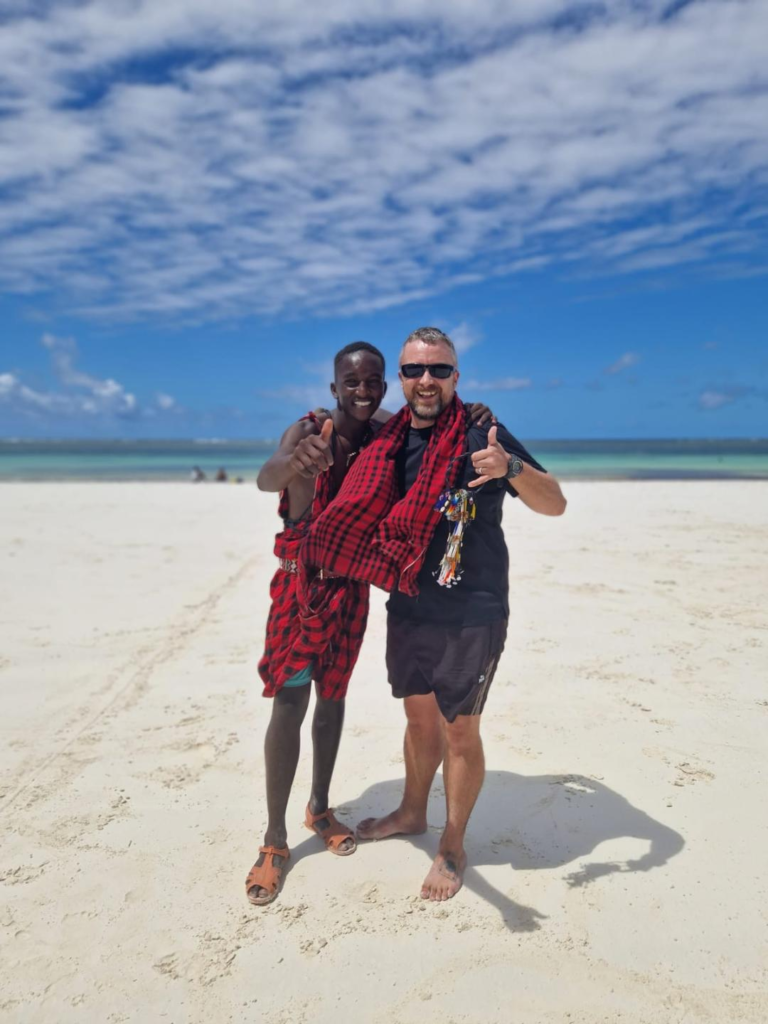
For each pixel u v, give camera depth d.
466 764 2.86
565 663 5.18
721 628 5.96
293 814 3.43
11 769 3.83
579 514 13.32
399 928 2.64
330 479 2.95
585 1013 2.25
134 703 4.68
